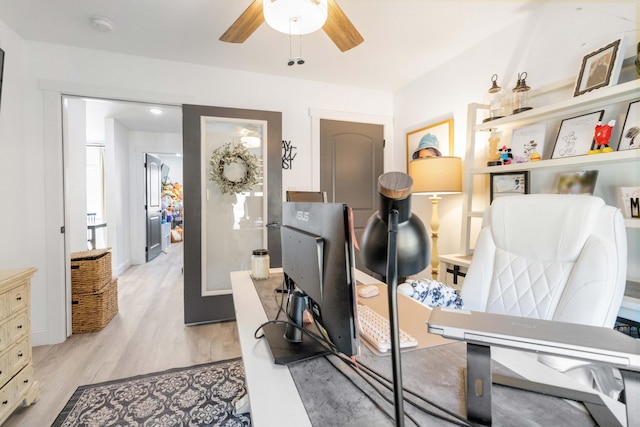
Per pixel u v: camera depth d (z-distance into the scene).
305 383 0.70
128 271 4.77
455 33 2.24
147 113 4.09
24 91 2.28
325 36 2.28
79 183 3.82
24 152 2.28
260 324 1.05
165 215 7.33
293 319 0.93
